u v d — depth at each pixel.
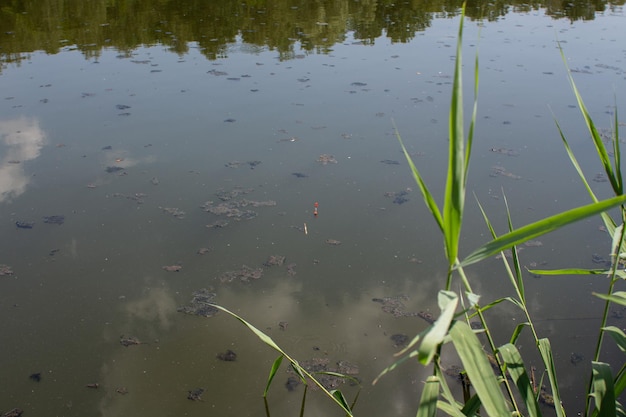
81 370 2.61
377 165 4.30
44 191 3.97
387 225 3.61
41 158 4.42
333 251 3.38
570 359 2.63
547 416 2.37
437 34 8.05
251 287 3.11
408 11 9.40
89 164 4.34
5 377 2.57
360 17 8.92
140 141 4.70
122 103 5.47
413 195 3.92
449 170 1.31
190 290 3.09
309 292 3.08
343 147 4.58
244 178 4.14
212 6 9.25
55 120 5.06
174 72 6.38
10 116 5.12
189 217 3.70
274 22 8.48
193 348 2.73
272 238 3.50
